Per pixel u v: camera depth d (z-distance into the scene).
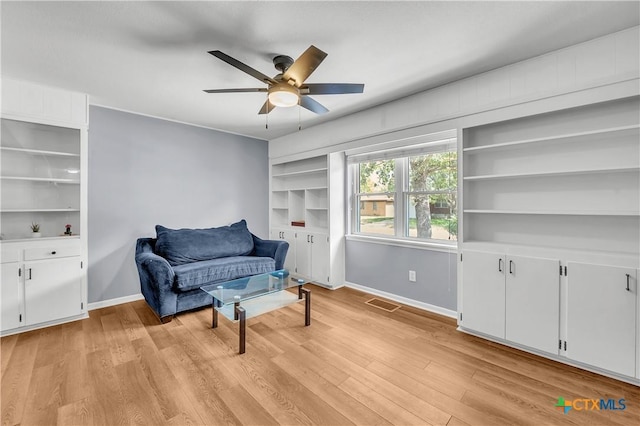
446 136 3.04
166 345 2.43
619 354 1.92
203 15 1.77
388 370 2.07
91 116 3.28
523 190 2.56
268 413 1.65
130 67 2.42
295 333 2.67
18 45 2.09
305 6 1.69
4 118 2.62
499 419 1.60
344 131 3.79
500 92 2.44
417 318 3.02
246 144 4.80
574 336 2.09
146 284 3.15
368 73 2.54
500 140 2.68
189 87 2.82
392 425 1.56
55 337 2.58
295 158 4.60
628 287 1.89
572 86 2.10
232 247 3.93
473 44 2.09
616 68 1.94
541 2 1.66
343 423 1.57
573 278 2.09
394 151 3.62
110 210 3.42
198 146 4.19
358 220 4.20
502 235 2.69
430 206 3.39
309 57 1.75
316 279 4.26
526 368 2.10
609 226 2.19
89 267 3.27
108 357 2.24
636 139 2.07
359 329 2.75
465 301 2.66
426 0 1.64
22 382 1.92
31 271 2.74
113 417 1.61
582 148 2.28
